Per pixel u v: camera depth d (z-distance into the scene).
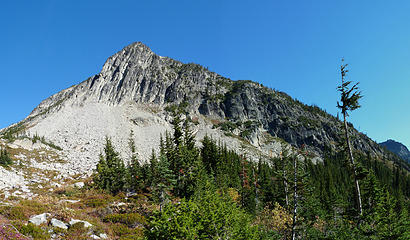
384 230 18.56
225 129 169.62
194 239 11.19
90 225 19.50
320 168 99.44
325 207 47.19
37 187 43.88
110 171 46.75
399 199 62.19
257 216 31.34
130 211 26.77
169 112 179.38
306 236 22.38
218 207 13.21
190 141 63.28
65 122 153.50
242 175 56.44
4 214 18.75
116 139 129.88
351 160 20.92
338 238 17.97
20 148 79.25
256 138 170.25
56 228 17.64
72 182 52.16
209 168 58.44
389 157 188.12
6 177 44.94
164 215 11.44
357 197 20.39
